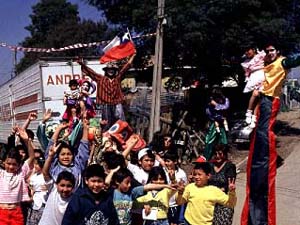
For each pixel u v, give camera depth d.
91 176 3.58
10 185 4.61
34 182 4.82
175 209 4.90
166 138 5.25
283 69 4.20
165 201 4.41
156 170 4.39
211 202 4.46
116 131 5.35
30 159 4.78
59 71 9.92
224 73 15.54
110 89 7.09
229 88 16.30
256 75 4.29
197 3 13.21
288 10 14.56
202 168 4.48
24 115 11.81
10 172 4.64
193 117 14.29
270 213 4.13
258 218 4.16
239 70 15.12
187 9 13.20
